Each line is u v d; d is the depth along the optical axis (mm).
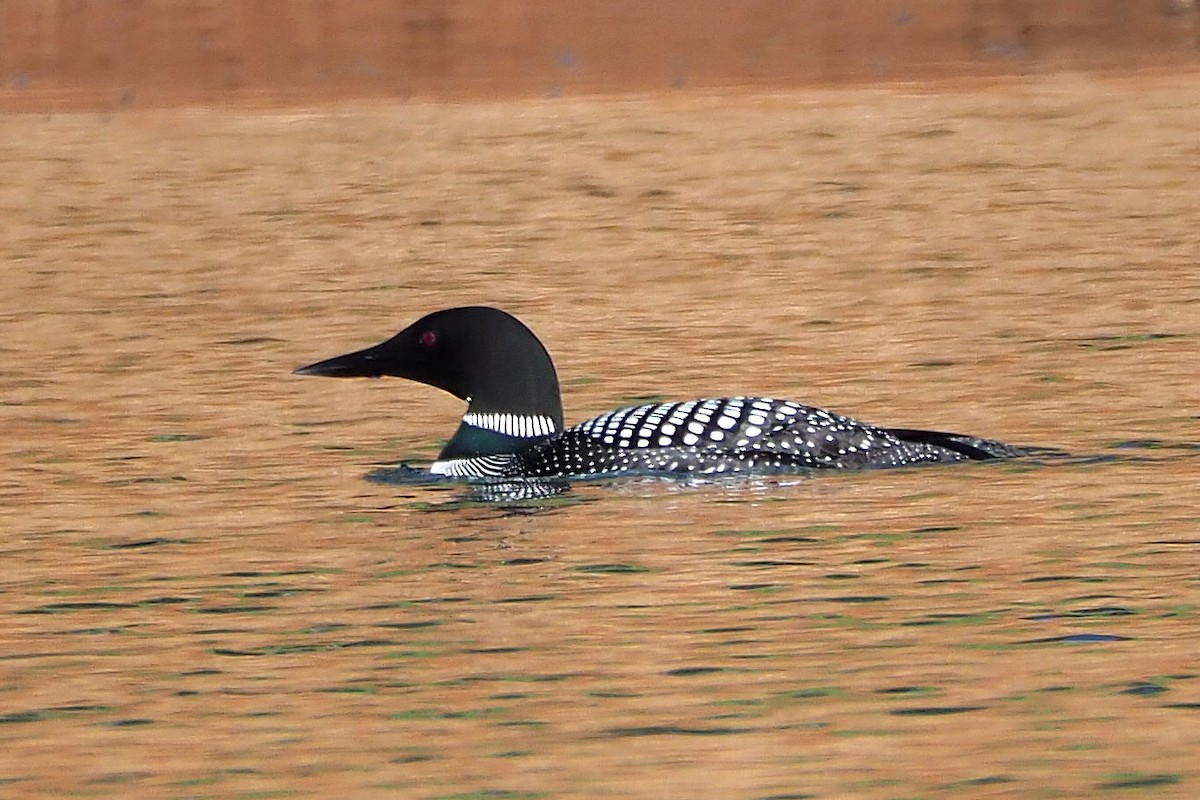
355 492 12539
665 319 18078
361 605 10039
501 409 12898
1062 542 10695
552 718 8289
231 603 10141
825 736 7969
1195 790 7301
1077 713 8133
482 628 9594
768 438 12492
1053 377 15219
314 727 8273
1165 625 9234
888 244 20891
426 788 7559
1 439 14203
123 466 13367
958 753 7738
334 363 13094
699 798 7371
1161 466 12320
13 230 22703
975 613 9539
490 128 27719
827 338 17094
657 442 12547
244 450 13781
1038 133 26219
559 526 11438
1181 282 18688
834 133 26641
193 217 23094
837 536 10984
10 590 10469
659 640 9297
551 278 19953
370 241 21781
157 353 17141
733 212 22641
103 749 8102
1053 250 20328
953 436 12758
